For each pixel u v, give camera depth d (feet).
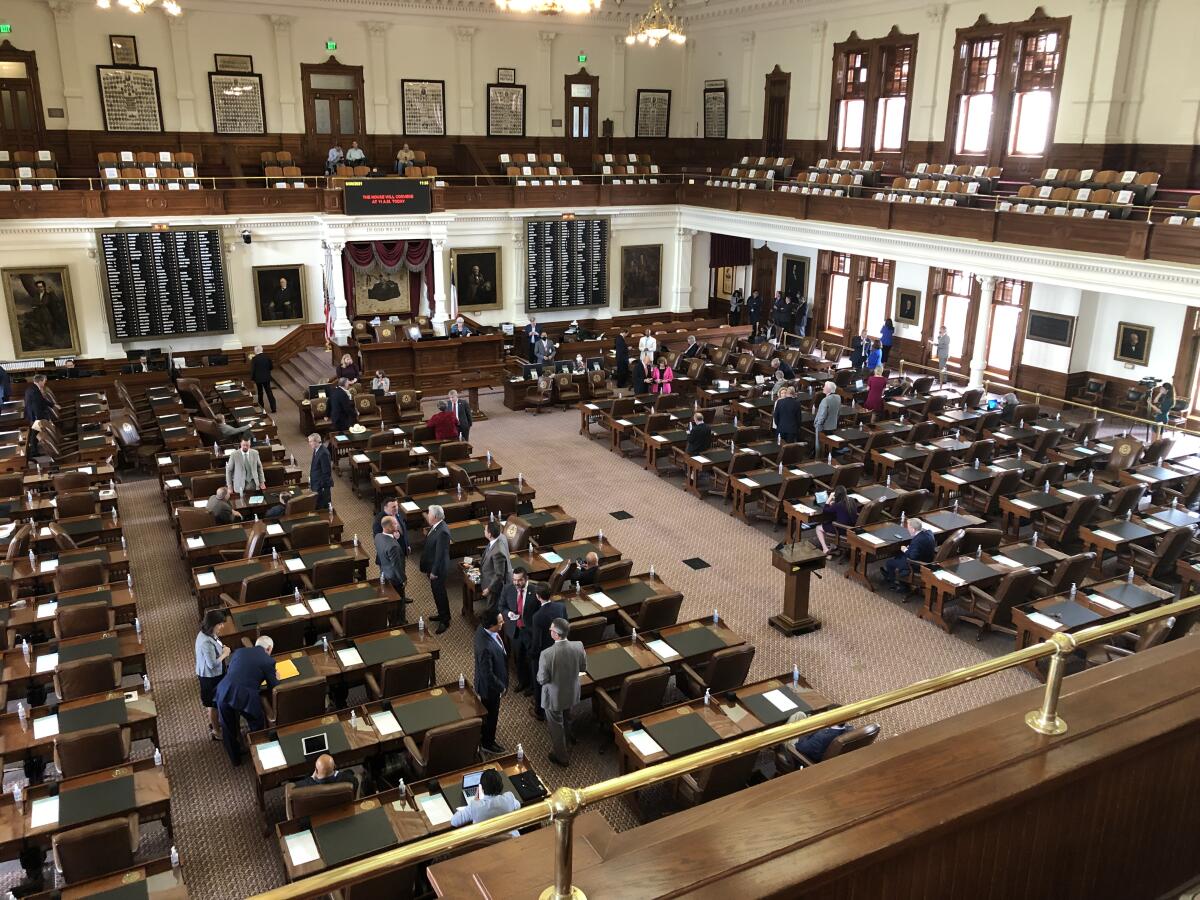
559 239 84.48
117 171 69.56
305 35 81.61
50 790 22.30
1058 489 43.78
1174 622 29.37
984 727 9.03
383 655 28.60
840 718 8.41
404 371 67.87
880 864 7.64
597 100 94.89
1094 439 52.75
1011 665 9.09
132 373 68.33
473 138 90.43
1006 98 69.00
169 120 79.00
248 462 43.37
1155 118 61.26
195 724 29.68
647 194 87.61
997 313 73.72
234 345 75.41
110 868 20.18
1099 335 67.56
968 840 8.16
